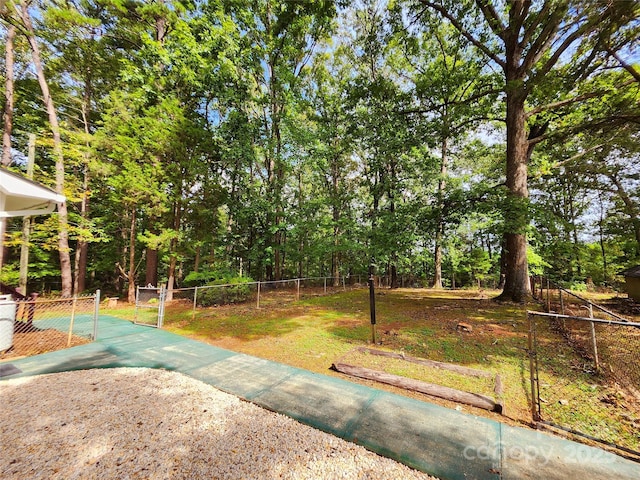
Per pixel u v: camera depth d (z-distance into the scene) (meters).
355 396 3.21
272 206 15.00
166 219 11.45
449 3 8.73
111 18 11.54
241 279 11.41
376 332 6.03
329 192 17.88
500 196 8.60
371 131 11.69
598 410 2.91
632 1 4.73
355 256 18.88
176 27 10.77
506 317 7.31
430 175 14.80
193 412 2.83
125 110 10.23
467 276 21.47
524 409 2.98
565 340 5.25
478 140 16.16
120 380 3.57
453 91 10.30
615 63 7.44
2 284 6.04
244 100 14.36
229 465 2.09
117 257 15.77
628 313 7.50
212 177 12.17
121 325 6.86
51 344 5.13
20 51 10.33
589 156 12.99
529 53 8.32
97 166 9.70
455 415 2.83
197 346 5.11
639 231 14.41
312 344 5.25
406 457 2.19
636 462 2.15
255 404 3.01
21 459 2.11
